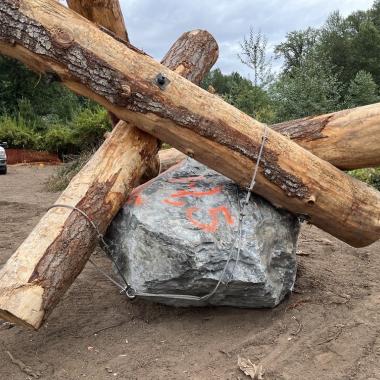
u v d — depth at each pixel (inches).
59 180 490.0
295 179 146.5
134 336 144.8
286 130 169.2
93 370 127.4
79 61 134.8
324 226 158.9
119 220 151.7
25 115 1300.4
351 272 199.6
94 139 680.4
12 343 141.4
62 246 131.3
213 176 164.6
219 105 142.9
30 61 137.9
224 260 138.6
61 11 135.3
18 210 343.3
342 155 162.1
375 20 1656.0
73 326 151.6
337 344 137.8
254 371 123.3
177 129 141.0
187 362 130.2
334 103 679.7
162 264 140.0
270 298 147.9
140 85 137.8
